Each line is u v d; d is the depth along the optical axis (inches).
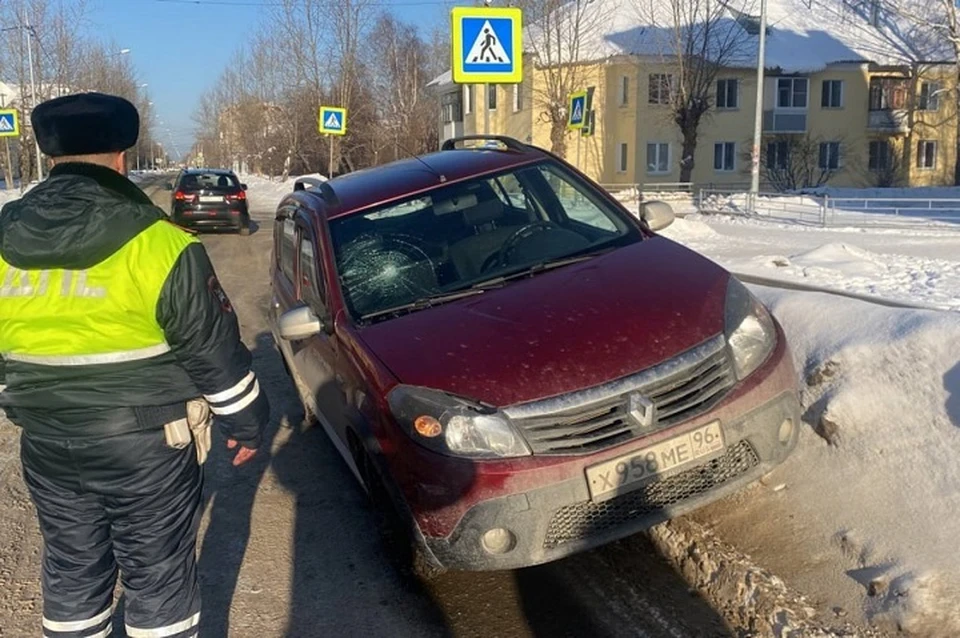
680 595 143.2
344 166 2044.8
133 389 96.3
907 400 157.2
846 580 133.9
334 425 181.6
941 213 933.8
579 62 1482.5
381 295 172.1
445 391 136.3
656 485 135.6
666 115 1627.7
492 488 129.3
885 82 1748.3
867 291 340.2
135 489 98.8
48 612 104.3
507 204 194.4
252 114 2677.2
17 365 95.9
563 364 137.0
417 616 142.7
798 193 1330.0
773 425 143.6
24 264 94.3
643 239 184.2
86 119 95.7
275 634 139.5
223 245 777.6
